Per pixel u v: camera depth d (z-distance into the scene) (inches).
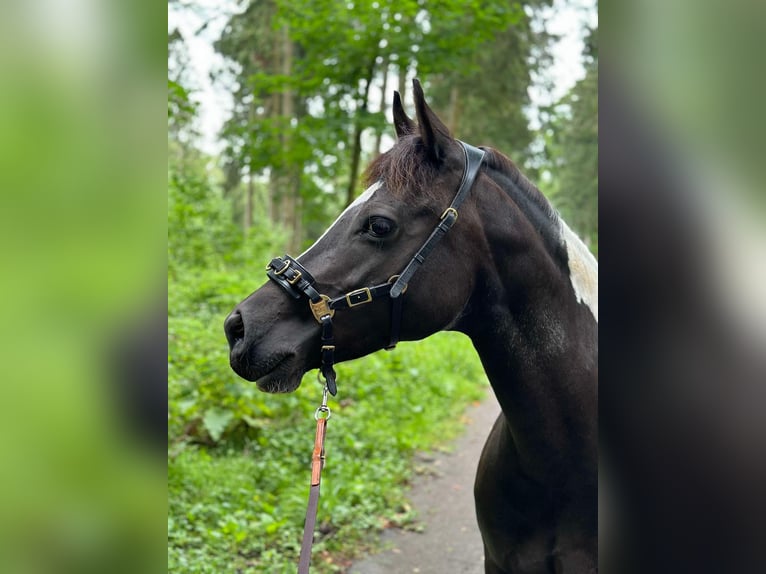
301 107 539.5
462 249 69.4
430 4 296.7
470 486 195.9
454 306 69.7
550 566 76.6
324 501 160.4
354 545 153.9
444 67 308.2
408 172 69.4
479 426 258.1
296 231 573.0
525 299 71.7
